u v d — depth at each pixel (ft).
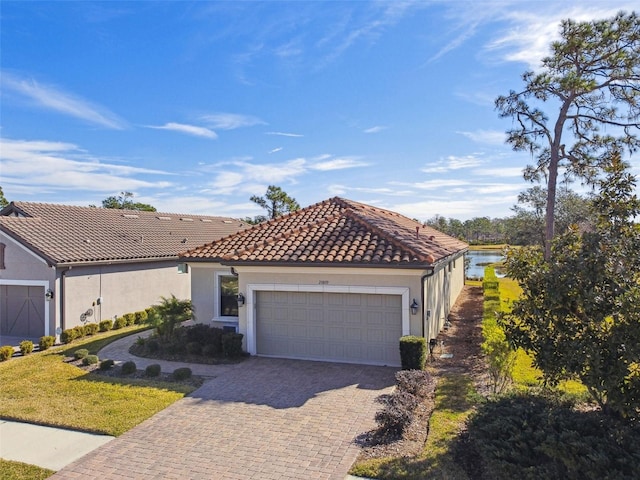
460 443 24.85
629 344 19.70
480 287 111.65
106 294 69.15
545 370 22.47
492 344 32.94
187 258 53.31
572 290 21.31
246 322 47.80
